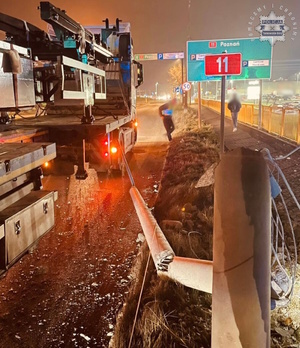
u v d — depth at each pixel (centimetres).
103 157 795
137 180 958
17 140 543
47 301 411
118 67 1079
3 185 268
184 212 640
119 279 455
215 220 191
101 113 1075
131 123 1147
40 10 611
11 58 402
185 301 380
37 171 315
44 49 729
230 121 2303
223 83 585
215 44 1794
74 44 721
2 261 241
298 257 434
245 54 1780
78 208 737
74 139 696
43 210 296
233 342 189
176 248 481
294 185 748
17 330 363
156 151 1440
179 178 882
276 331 327
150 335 327
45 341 348
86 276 464
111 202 774
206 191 730
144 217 328
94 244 559
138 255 505
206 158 1079
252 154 184
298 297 355
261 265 185
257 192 181
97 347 340
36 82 595
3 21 664
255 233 183
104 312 391
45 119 873
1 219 243
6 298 416
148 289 410
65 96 580
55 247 550
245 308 185
